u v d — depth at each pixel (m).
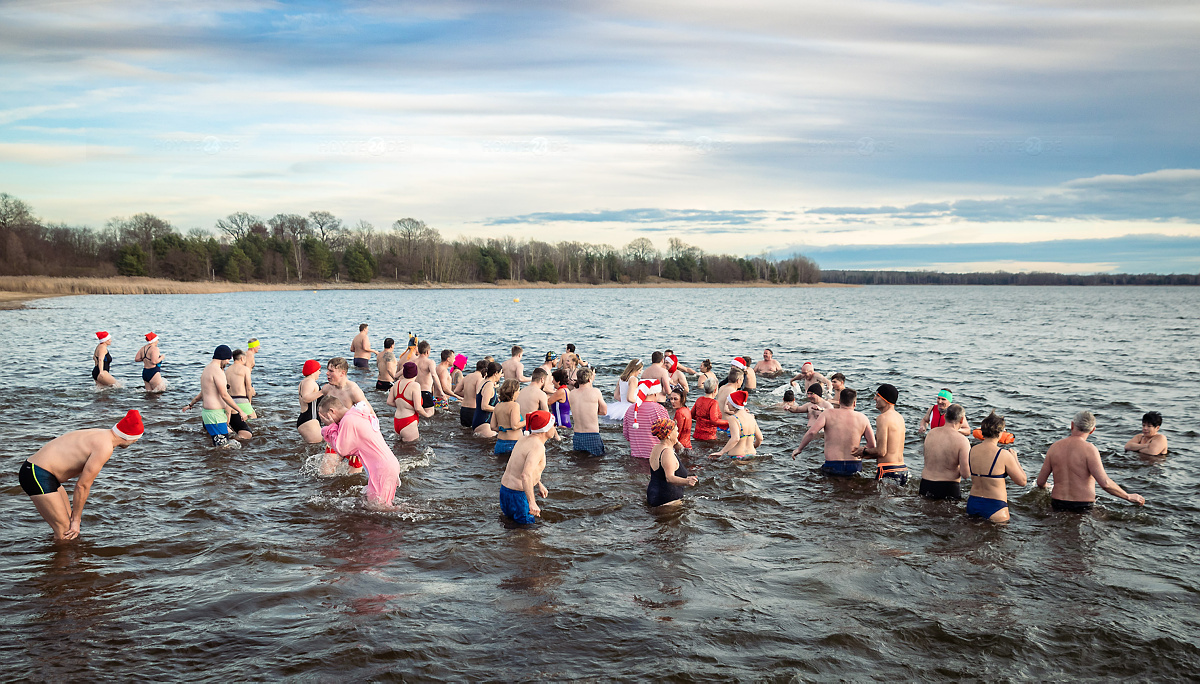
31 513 7.68
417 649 4.98
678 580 6.26
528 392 10.80
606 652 4.98
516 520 7.71
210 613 5.51
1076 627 5.41
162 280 112.75
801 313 56.97
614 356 24.33
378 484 8.21
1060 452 8.23
